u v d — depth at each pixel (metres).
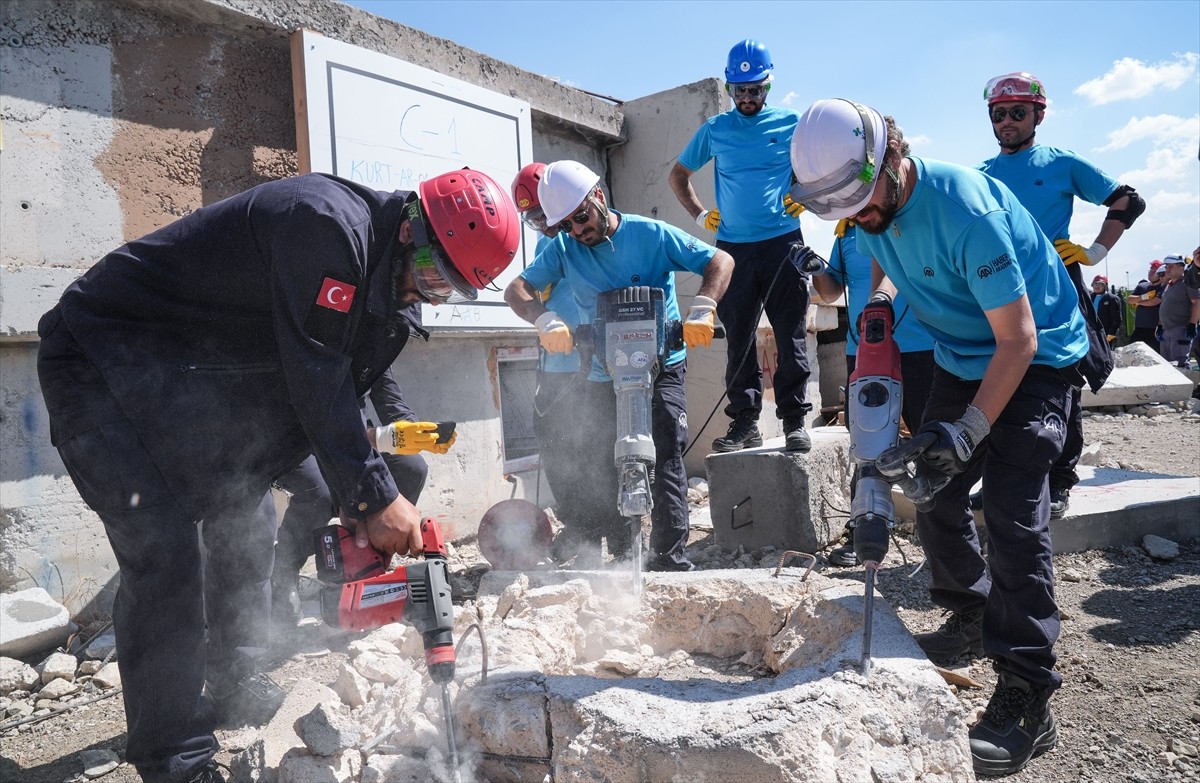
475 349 5.64
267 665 3.49
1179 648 3.20
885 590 4.01
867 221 2.48
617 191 7.28
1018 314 2.32
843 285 4.23
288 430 2.48
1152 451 7.16
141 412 2.24
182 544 2.26
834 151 2.29
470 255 2.25
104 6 4.13
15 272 3.70
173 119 4.37
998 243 2.32
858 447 2.58
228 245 2.24
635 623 3.09
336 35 4.88
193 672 2.27
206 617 3.02
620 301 3.49
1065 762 2.50
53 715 3.24
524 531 4.18
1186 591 3.77
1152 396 9.53
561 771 2.14
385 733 2.33
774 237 5.04
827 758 2.00
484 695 2.30
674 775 1.98
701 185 6.86
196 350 2.32
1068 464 4.30
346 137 4.82
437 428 2.97
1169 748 2.54
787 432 4.78
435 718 2.32
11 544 3.80
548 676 2.35
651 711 2.11
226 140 4.57
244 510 2.80
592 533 4.29
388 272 2.30
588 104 6.75
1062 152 4.45
